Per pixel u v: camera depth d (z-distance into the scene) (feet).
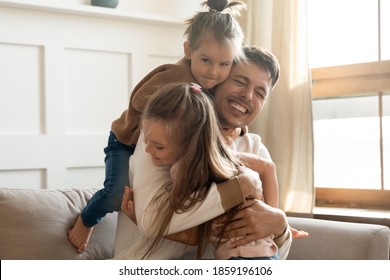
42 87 7.50
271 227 4.43
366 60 8.50
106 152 5.34
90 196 5.71
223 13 5.05
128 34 8.27
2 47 7.19
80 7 7.60
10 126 7.26
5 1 6.99
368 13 8.46
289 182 8.18
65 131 7.70
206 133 4.39
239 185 4.31
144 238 4.63
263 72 5.00
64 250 5.19
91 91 7.95
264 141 8.48
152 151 4.41
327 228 5.62
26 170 7.37
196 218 4.25
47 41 7.50
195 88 4.50
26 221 5.13
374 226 5.51
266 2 8.59
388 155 8.23
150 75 5.05
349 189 8.51
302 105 8.10
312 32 8.93
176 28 8.78
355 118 8.50
